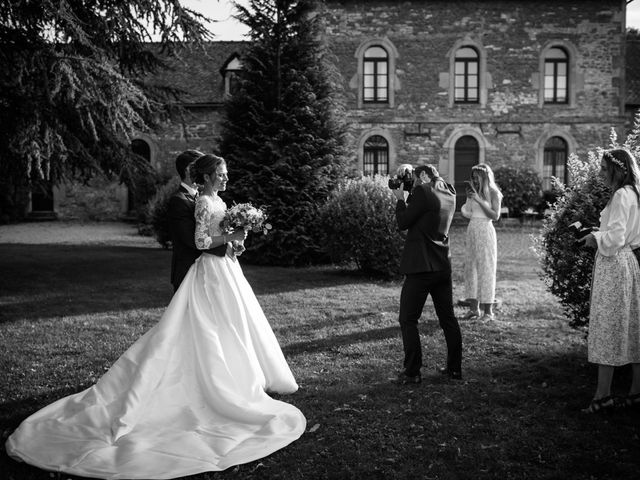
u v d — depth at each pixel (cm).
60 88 763
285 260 1224
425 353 557
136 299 829
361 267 1105
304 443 357
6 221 2208
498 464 332
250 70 1276
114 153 1027
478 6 1969
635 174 395
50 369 510
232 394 378
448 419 397
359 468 327
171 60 2244
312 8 1291
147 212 1664
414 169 486
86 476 311
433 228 458
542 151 2009
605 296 392
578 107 1998
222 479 313
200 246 402
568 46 1978
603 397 405
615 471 323
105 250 1427
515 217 1961
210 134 2173
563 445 357
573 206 506
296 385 446
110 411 365
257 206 1210
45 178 939
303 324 674
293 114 1243
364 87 2014
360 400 432
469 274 700
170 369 383
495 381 476
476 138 2008
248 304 427
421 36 1977
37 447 337
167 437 346
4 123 796
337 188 1239
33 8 755
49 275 1039
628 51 2317
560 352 557
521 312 737
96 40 855
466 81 2011
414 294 462
